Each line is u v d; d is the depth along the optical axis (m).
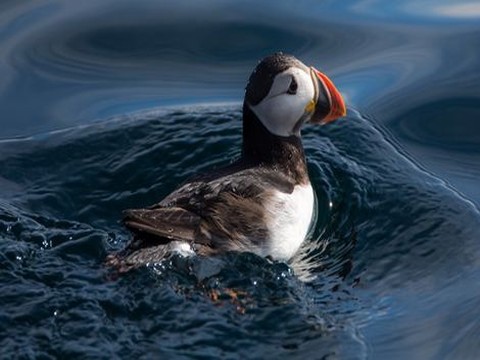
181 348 8.84
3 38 14.27
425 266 10.49
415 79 13.71
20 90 13.41
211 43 14.36
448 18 14.85
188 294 9.41
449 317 9.63
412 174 11.92
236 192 10.17
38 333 8.88
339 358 8.90
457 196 11.58
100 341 8.83
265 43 14.32
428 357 9.10
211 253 9.82
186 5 15.12
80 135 12.41
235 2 15.20
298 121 10.90
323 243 10.91
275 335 9.16
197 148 12.20
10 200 11.27
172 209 9.89
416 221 11.18
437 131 12.91
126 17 14.82
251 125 10.88
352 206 11.41
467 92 13.47
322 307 9.70
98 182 11.73
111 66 13.94
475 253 10.66
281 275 9.88
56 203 11.36
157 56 14.16
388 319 9.59
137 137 12.40
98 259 10.05
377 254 10.70
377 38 14.42
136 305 9.23
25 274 9.69
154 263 9.58
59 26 14.58
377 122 12.94
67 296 9.31
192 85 13.59
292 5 15.16
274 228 10.17
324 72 13.77
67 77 13.69
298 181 10.84
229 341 9.00
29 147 12.25
